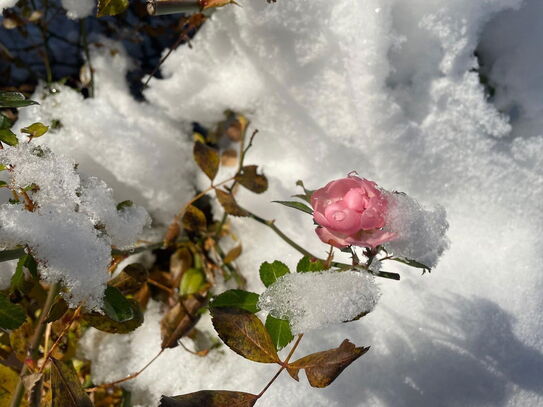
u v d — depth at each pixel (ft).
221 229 1.76
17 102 1.36
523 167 1.65
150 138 1.77
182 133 1.86
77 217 1.30
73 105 1.76
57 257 1.26
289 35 1.68
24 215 1.26
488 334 1.50
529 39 1.69
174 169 1.80
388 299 1.56
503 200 1.64
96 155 1.70
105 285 1.30
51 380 1.28
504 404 1.45
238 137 1.81
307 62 1.69
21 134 1.71
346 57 1.65
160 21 2.04
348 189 1.27
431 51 1.67
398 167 1.66
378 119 1.65
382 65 1.63
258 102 1.75
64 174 1.33
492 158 1.65
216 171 1.58
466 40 1.65
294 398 1.48
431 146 1.66
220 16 1.72
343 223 1.23
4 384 1.42
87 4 1.80
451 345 1.49
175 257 1.74
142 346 1.65
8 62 2.01
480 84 1.68
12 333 1.47
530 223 1.62
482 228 1.63
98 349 1.64
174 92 1.80
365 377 1.48
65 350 1.60
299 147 1.73
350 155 1.69
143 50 2.02
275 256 1.68
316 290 1.32
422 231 1.29
